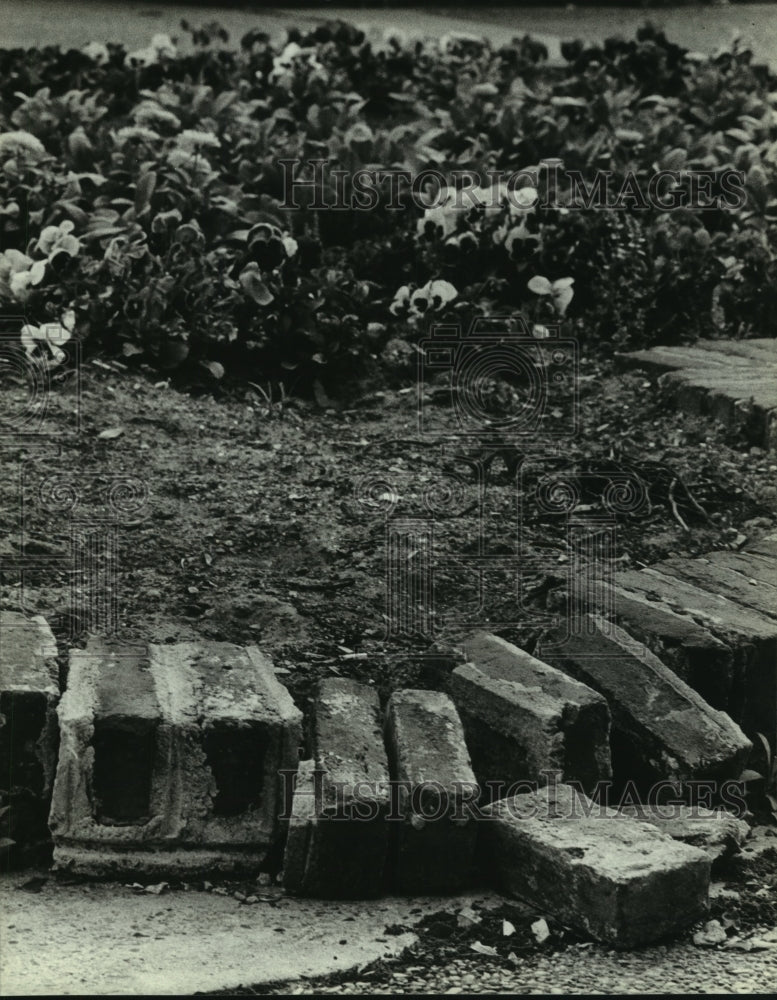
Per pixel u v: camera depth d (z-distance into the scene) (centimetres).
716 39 1125
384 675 373
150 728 302
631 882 287
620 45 931
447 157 731
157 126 709
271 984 267
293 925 291
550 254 619
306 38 930
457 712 336
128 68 837
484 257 621
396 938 289
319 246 617
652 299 609
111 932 282
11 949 272
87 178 634
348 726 321
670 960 287
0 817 304
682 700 348
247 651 349
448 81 858
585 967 282
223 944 281
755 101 826
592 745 334
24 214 585
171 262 559
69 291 537
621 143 732
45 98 726
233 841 308
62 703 304
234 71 855
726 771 339
